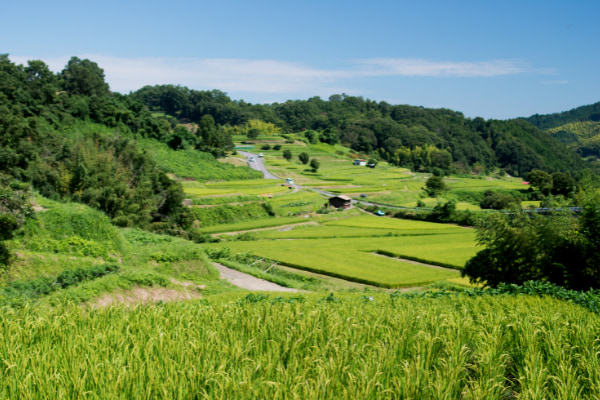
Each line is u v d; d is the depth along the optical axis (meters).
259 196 98.12
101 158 57.22
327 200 112.62
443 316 12.21
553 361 9.31
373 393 7.84
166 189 66.06
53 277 24.75
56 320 11.03
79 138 59.47
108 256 30.25
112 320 11.49
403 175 176.88
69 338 9.96
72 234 31.08
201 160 138.88
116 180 56.69
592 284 24.11
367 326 11.05
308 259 49.34
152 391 7.88
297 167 168.50
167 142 144.12
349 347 9.80
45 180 53.31
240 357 9.12
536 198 143.38
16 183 28.39
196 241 64.94
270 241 66.56
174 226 65.38
